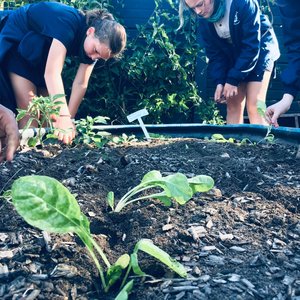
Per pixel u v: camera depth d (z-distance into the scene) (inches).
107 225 50.4
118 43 100.0
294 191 58.5
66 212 38.3
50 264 41.8
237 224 49.4
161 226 48.3
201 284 38.9
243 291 38.0
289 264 42.3
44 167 68.2
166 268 41.5
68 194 38.5
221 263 42.2
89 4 186.7
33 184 37.6
